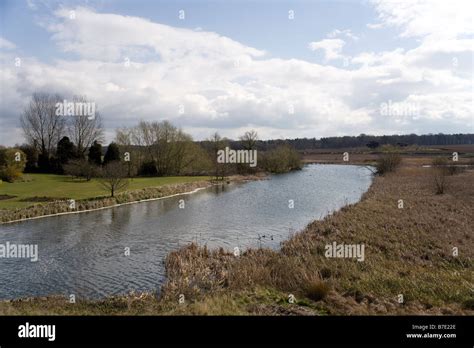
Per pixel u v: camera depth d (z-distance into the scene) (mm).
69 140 52094
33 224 22453
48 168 51375
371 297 9148
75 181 41281
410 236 15531
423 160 61875
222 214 25797
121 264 14711
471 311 8039
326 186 41688
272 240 18188
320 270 11391
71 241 18391
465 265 11906
